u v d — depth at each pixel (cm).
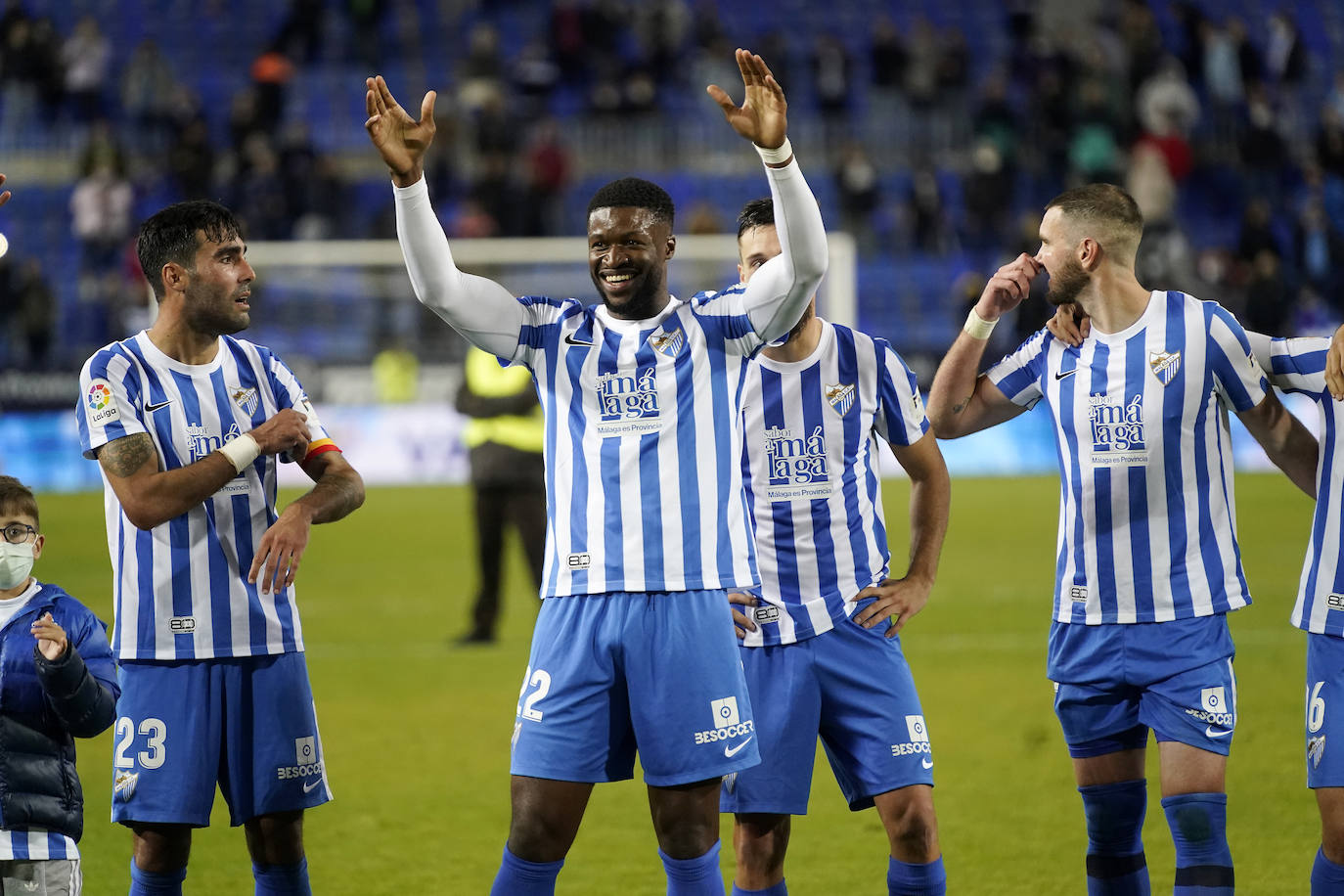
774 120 1330
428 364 6291
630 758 1473
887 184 8950
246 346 1652
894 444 1656
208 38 9494
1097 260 1603
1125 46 8900
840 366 1627
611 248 1405
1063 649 1645
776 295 1405
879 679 1591
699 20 9075
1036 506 6172
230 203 7681
